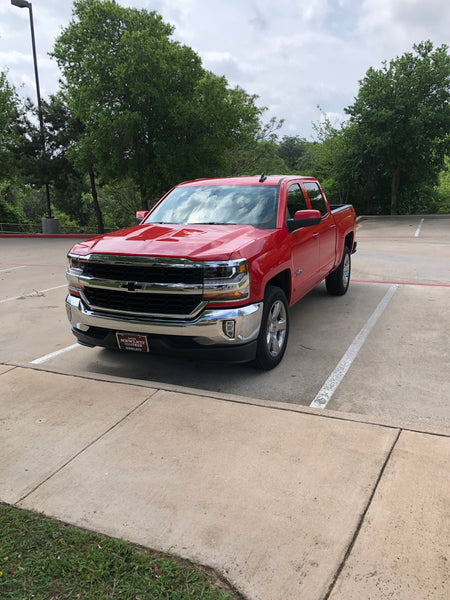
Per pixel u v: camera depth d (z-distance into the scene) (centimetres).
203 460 302
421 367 471
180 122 2075
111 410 373
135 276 417
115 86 2144
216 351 408
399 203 3459
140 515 254
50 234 2306
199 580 212
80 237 2284
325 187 3594
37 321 685
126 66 2048
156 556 226
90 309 449
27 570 218
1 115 2378
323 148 3656
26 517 254
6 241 2031
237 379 456
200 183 600
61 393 406
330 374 461
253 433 331
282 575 214
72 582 211
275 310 471
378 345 538
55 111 2419
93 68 2094
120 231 508
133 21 2178
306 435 327
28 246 1788
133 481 284
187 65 2198
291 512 252
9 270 1171
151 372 481
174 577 213
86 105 2162
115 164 2214
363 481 275
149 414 364
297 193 584
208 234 454
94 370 492
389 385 432
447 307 693
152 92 2050
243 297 405
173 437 330
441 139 2914
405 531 236
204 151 2211
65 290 898
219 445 318
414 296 765
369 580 209
